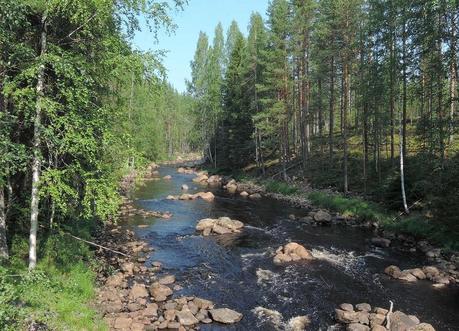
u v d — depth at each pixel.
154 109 70.25
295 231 25.45
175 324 12.45
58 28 11.93
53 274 12.87
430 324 12.94
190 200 37.16
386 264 19.08
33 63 10.52
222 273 17.75
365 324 12.81
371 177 33.88
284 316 13.59
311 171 41.50
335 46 34.44
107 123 12.05
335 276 17.44
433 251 20.30
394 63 26.91
